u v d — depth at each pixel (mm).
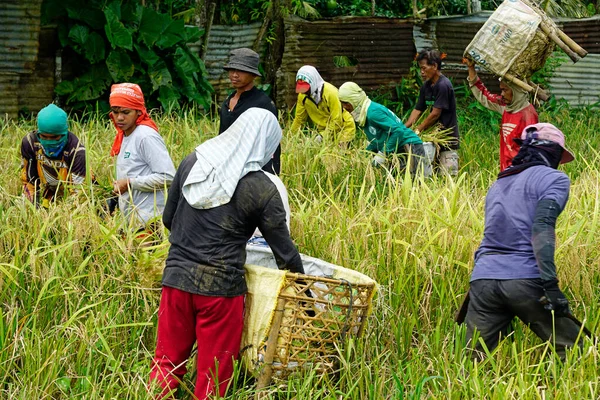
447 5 14336
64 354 4777
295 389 4586
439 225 5938
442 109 9172
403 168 8328
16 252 5285
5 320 4980
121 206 6012
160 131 9484
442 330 5297
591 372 4645
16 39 10773
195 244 4441
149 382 4523
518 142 5266
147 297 5316
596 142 10727
